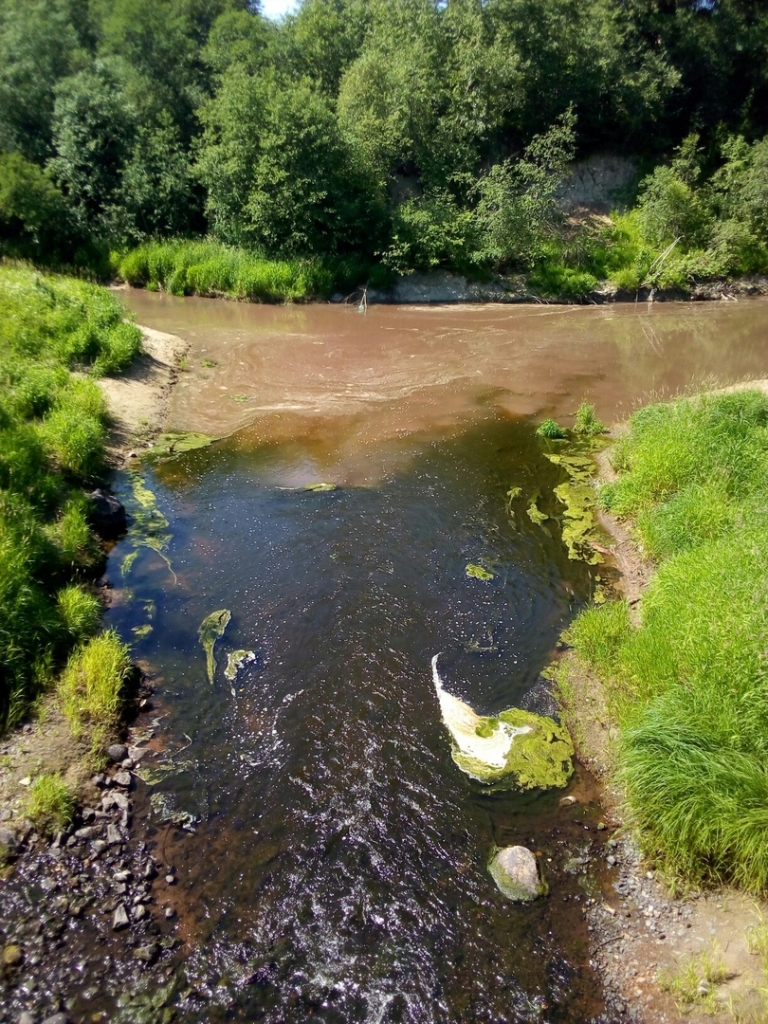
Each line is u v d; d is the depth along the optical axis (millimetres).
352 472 11984
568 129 26516
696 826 5316
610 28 30734
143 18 31594
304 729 6734
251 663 7535
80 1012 4449
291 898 5215
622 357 18719
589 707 7156
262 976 4707
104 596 8484
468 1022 4496
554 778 6371
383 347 19188
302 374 16734
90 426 11430
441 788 6188
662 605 7781
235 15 33375
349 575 9062
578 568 9500
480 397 15625
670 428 11742
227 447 12812
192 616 8227
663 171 27891
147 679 7293
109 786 6059
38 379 12414
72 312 15703
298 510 10633
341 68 30938
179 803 5957
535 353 19000
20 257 27156
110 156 28688
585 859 5621
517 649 7965
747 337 20938
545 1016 4535
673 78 30578
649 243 28375
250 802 5980
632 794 5789
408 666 7590
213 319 21922
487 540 10070
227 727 6754
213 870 5402
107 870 5355
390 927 5039
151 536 9820
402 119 27172
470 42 27969
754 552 7793
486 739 6723
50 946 4801
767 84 33219
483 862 5551
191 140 28812
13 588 7355
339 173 25828
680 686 6430
